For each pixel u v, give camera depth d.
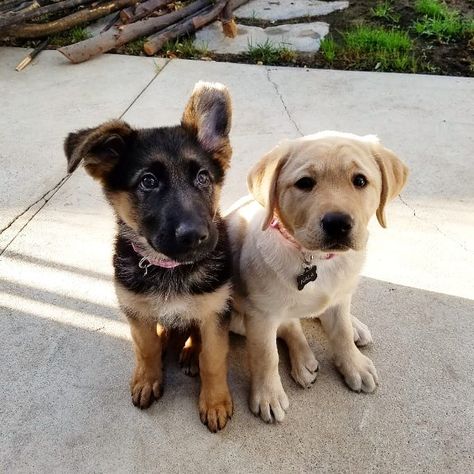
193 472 0.57
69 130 1.12
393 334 0.71
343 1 1.65
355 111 1.15
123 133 0.58
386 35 1.38
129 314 0.61
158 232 0.55
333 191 0.51
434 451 0.58
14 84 1.29
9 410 0.63
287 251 0.56
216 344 0.60
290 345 0.67
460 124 1.10
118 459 0.58
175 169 0.57
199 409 0.62
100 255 0.84
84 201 0.94
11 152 1.06
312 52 1.38
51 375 0.67
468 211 0.89
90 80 1.29
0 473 0.57
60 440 0.60
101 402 0.64
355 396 0.64
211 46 1.43
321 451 0.58
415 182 0.96
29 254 0.84
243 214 0.67
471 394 0.64
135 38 1.44
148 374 0.64
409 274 0.79
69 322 0.74
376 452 0.58
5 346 0.70
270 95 1.21
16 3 1.49
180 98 1.21
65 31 1.51
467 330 0.71
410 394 0.64
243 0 1.63
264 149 1.04
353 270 0.59
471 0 1.61
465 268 0.80
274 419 0.61
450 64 1.31
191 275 0.59
